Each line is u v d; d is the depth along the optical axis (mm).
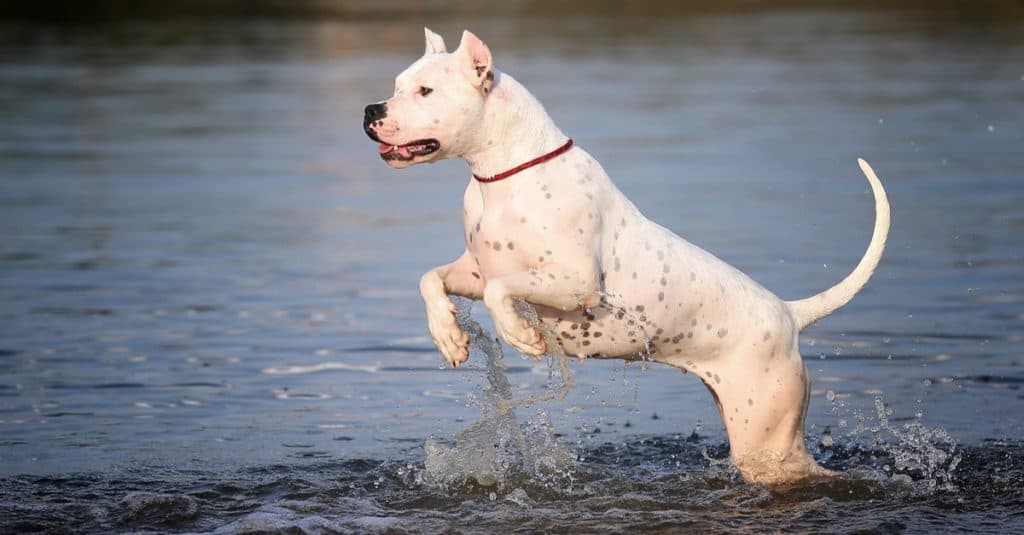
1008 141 23875
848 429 10711
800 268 15477
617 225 8898
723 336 9234
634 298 8953
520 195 8633
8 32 46000
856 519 8695
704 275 9164
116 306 14391
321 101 30609
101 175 22422
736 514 8812
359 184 21703
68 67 36781
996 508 8961
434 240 17516
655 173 21344
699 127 25828
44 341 13047
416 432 10680
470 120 8539
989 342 12828
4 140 25891
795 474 9445
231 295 14844
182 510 8852
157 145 25281
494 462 9766
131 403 11305
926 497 9211
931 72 33750
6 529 8477
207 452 10156
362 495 9289
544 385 11828
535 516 8766
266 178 22156
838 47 39844
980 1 53875
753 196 19594
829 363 12352
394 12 51969
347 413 11141
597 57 37688
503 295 8359
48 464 9836
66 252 16984
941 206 18844
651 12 52562
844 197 19531
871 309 14039
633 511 8875
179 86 33250
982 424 10734
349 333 13398
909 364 12273
